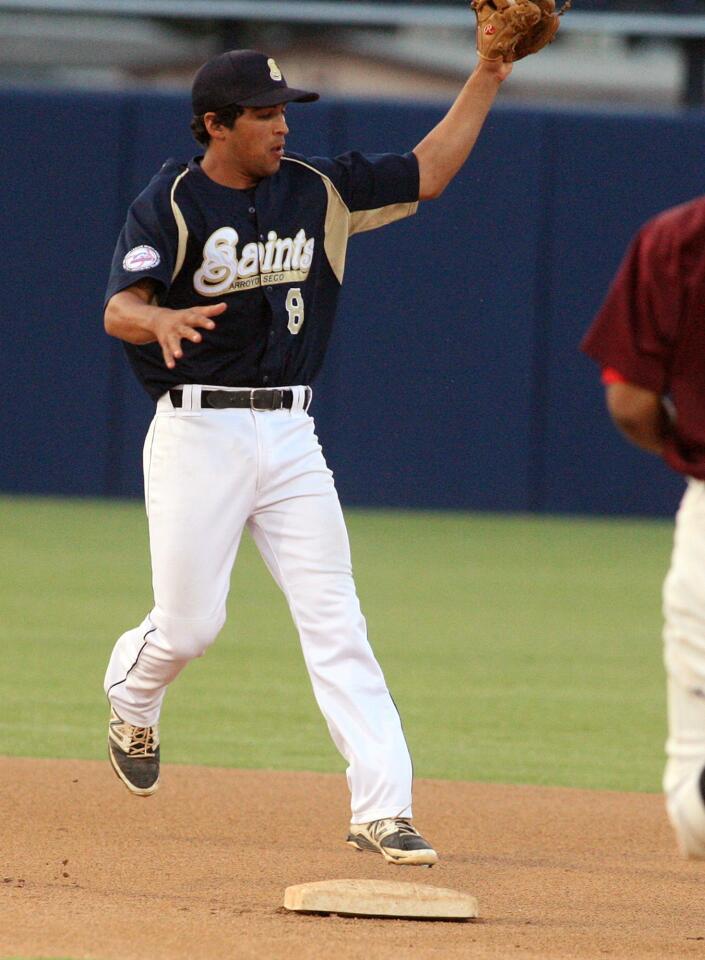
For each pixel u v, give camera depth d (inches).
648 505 2177.7
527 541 1926.7
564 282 2139.5
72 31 4097.0
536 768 851.4
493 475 2177.7
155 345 609.6
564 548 1868.8
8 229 2170.3
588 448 2167.8
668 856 669.3
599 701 1041.5
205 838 676.1
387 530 2003.0
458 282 2142.0
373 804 605.6
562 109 2116.1
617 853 673.6
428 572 1648.6
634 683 1106.7
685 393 418.6
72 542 1796.3
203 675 1104.8
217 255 597.9
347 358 2159.2
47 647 1175.6
